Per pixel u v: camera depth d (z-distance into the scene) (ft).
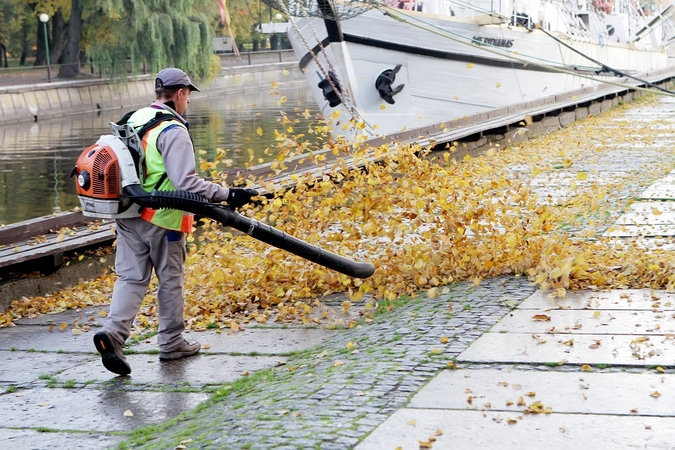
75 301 24.09
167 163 16.66
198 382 16.44
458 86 71.41
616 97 102.22
